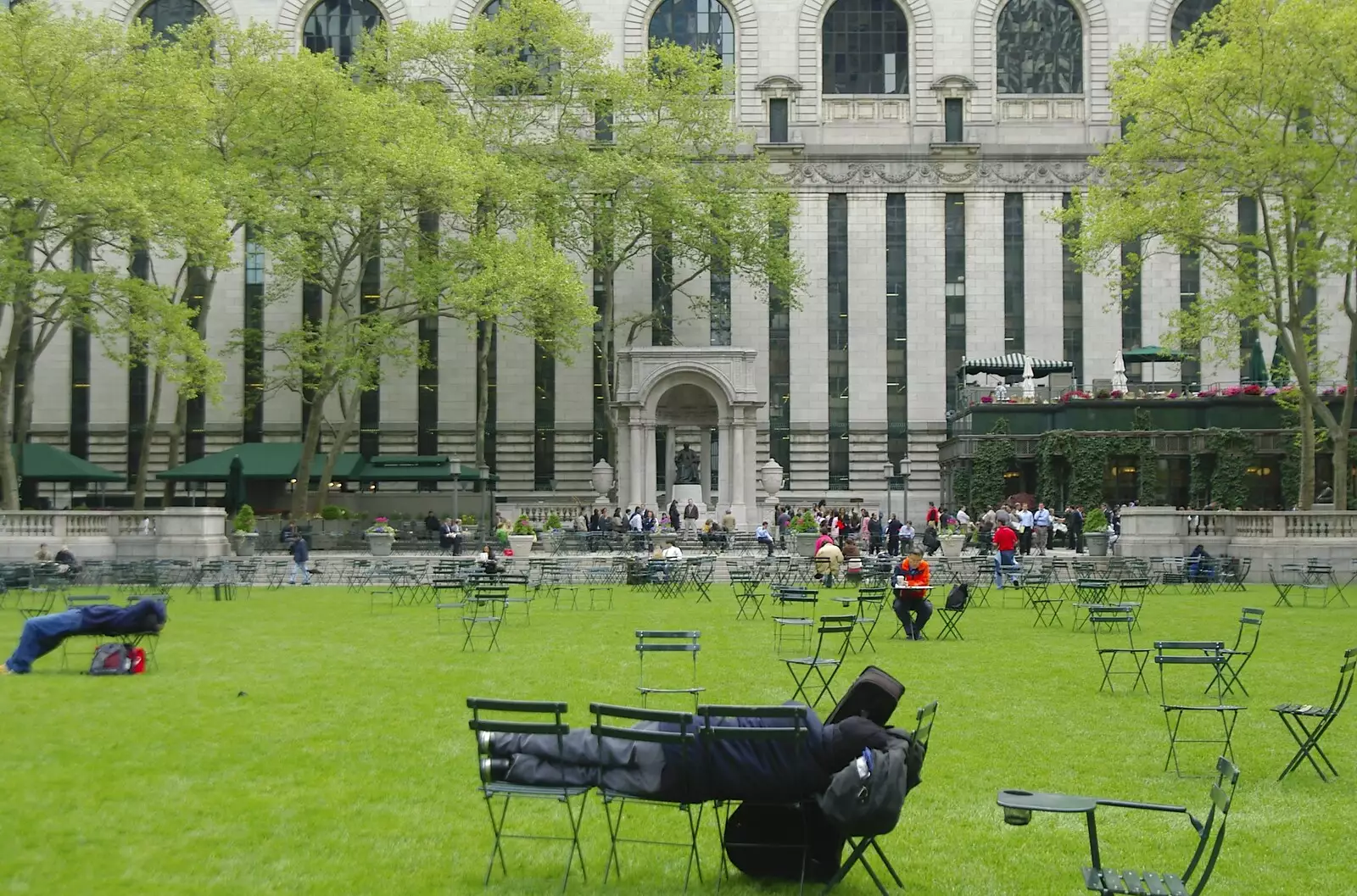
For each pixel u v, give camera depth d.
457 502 63.19
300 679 21.08
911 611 27.69
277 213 53.25
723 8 75.94
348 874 10.96
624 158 61.34
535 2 62.59
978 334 73.56
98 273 46.12
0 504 51.72
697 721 11.24
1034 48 75.50
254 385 67.06
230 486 57.44
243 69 52.12
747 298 74.75
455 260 58.12
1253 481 60.62
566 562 44.91
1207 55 44.84
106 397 73.94
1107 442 60.78
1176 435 60.59
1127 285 73.25
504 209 61.94
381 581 42.59
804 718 10.61
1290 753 15.72
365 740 16.14
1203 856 11.61
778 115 75.06
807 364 74.31
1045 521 55.25
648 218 65.00
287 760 15.05
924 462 73.62
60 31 46.50
